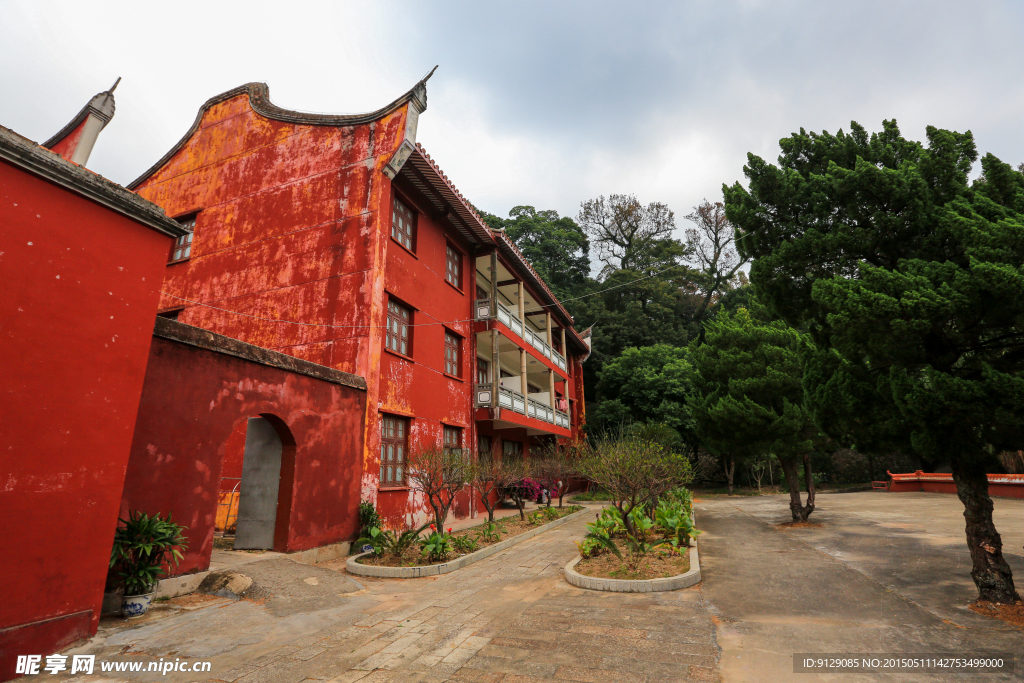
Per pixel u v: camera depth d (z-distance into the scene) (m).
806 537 12.06
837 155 9.26
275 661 4.79
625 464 9.31
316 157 13.90
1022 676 4.26
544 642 5.17
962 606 6.28
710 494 30.59
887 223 7.41
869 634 5.34
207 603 6.54
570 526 14.95
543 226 45.97
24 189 5.04
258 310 13.50
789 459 14.80
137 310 6.04
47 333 5.12
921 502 19.64
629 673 4.38
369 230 12.59
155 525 6.23
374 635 5.51
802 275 8.69
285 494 9.29
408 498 12.87
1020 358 6.39
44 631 4.83
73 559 5.18
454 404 16.08
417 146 13.17
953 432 6.15
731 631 5.46
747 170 9.49
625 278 46.16
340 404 10.70
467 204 15.84
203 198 15.47
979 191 7.25
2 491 4.66
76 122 9.24
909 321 6.17
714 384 16.67
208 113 16.28
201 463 7.53
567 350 31.67
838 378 7.60
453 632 5.55
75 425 5.29
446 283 16.34
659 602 6.63
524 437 22.91
